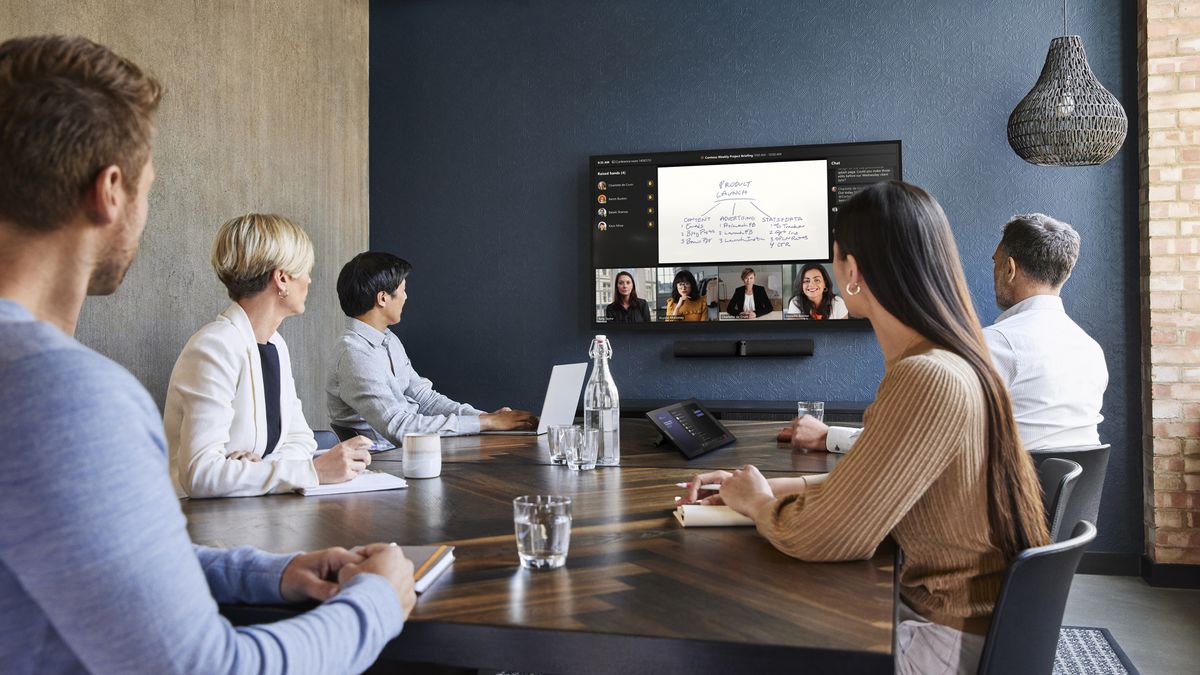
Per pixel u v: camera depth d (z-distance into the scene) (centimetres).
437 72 471
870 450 126
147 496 75
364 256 318
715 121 442
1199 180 376
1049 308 260
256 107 362
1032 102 371
